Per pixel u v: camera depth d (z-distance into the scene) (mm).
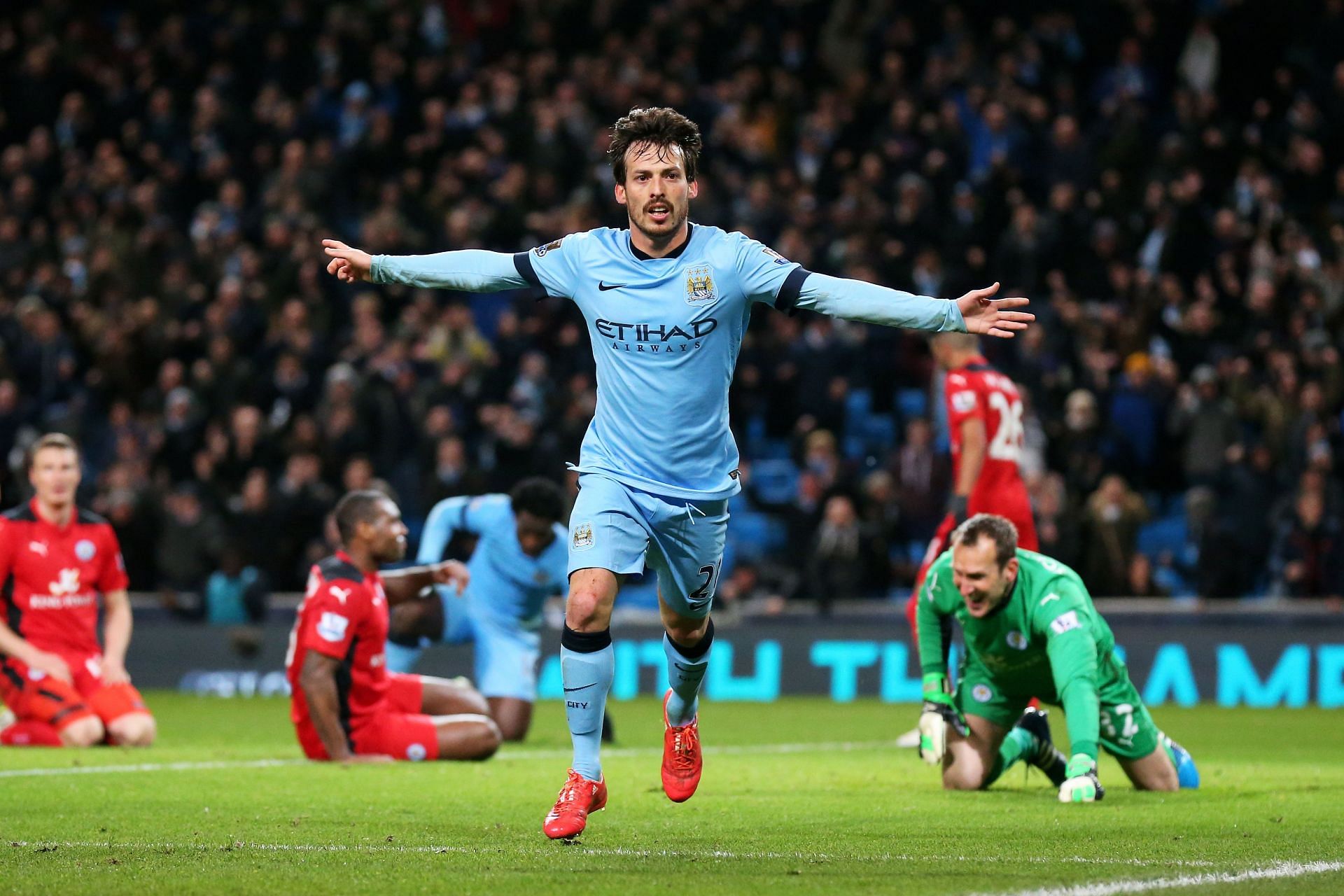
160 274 52844
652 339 12711
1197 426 42312
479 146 52344
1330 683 36406
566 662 12773
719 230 12953
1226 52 51906
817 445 42469
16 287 53312
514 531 26281
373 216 50688
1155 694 37562
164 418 48375
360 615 21219
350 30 56750
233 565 41781
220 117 56062
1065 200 46000
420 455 43656
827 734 28312
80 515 25172
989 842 13000
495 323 51625
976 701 17656
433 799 16516
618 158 12867
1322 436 40844
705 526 13055
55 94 58062
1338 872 11250
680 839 13188
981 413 22719
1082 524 39219
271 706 36062
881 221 46438
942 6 54312
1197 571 38625
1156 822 14375
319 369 47156
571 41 57531
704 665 13875
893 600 41094
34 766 20500
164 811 15320
